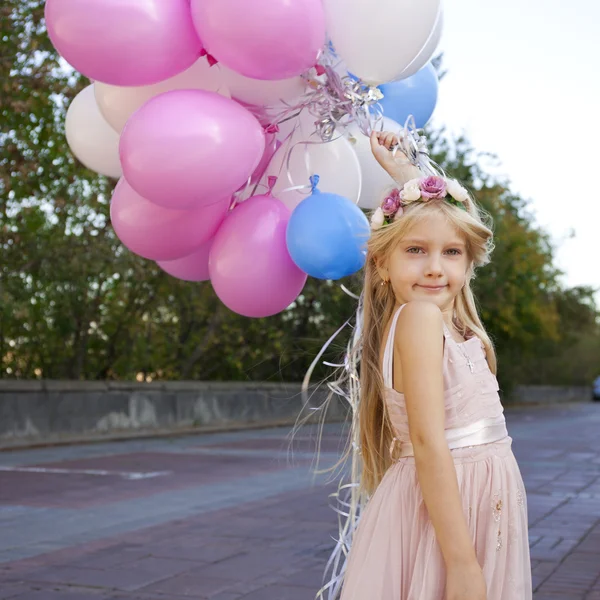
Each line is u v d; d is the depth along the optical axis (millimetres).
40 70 12742
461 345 2021
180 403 19562
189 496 9312
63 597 5156
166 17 2816
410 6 2918
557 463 12695
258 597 5172
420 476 1895
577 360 62719
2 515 8031
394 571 2027
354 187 3473
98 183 14836
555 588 5332
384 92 3596
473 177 26906
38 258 15250
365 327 2262
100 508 8484
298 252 3074
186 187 2867
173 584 5469
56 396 15984
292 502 8859
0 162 13430
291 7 2750
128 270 15555
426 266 2053
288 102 3229
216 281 3270
